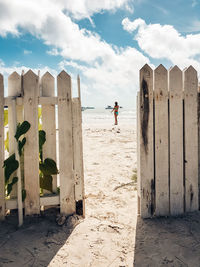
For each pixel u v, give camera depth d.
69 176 2.90
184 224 2.72
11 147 2.87
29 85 2.74
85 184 4.15
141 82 2.80
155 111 2.83
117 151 7.04
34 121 2.78
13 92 2.78
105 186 4.04
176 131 2.89
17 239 2.43
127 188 3.94
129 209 3.16
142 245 2.33
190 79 2.88
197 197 3.03
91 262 2.09
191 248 2.26
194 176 2.99
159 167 2.90
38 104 2.78
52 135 2.91
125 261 2.10
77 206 3.09
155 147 2.88
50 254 2.20
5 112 2.81
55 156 2.93
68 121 2.85
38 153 2.82
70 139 2.87
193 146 2.95
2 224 2.75
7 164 2.72
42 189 3.00
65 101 2.83
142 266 2.03
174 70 2.83
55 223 2.77
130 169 5.07
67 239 2.44
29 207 2.85
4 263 2.06
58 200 2.92
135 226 2.70
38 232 2.57
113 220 2.84
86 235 2.51
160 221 2.82
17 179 2.73
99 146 7.94
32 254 2.19
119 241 2.40
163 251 2.22
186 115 2.90
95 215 2.97
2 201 2.79
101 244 2.35
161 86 2.82
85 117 36.44
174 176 2.94
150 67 2.79
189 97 2.89
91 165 5.45
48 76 2.85
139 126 2.88
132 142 8.71
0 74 2.70
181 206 2.98
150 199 2.92
